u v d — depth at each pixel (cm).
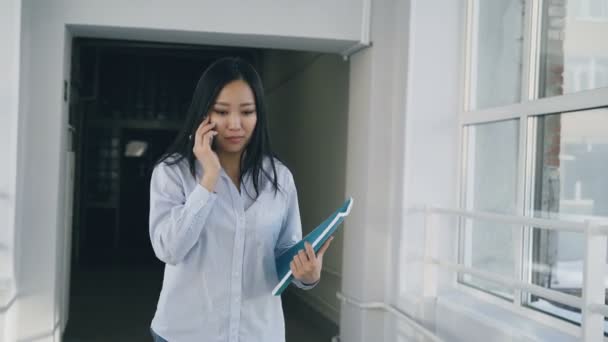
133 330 561
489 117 377
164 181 172
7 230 396
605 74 280
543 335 288
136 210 1086
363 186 450
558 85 316
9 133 395
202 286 170
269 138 178
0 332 387
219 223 170
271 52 877
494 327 314
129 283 814
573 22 305
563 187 309
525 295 335
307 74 690
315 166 655
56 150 421
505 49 367
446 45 413
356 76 468
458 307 359
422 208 413
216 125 167
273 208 177
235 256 171
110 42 871
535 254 330
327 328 564
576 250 296
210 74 168
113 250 1070
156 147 1093
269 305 177
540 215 329
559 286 308
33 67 418
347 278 473
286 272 172
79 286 783
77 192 950
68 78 446
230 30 429
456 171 413
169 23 425
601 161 281
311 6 436
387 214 443
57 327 439
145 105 1059
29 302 420
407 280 416
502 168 365
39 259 421
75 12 420
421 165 413
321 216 632
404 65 420
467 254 399
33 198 420
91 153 1053
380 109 443
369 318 443
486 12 389
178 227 160
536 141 334
